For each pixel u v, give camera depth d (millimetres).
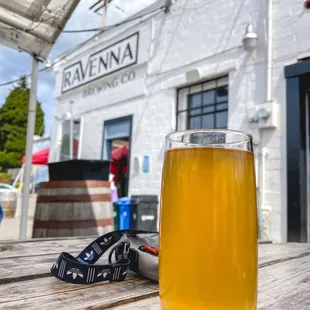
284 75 3439
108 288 561
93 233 2498
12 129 17844
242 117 3793
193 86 4570
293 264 844
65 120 7027
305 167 3270
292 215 3195
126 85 5586
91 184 2557
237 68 3934
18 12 2641
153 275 605
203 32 4410
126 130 5480
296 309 473
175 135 405
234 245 362
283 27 3537
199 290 352
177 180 388
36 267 709
